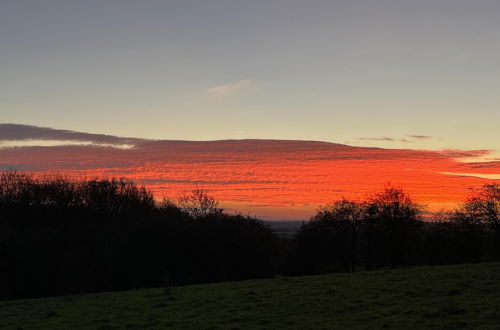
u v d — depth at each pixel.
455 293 25.62
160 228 69.81
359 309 24.06
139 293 36.53
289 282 35.84
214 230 76.88
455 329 19.67
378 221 85.56
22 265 62.56
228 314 25.00
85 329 24.00
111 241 71.75
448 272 32.22
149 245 68.38
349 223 89.06
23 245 63.53
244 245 78.38
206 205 87.62
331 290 29.17
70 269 65.38
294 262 91.75
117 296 35.66
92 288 66.25
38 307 33.62
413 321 21.17
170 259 67.94
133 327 23.73
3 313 31.97
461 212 84.62
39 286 63.31
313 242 90.19
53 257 64.81
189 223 75.88
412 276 32.25
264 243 84.00
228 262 76.50
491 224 82.50
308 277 38.84
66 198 80.00
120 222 81.00
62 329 24.48
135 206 85.56
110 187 84.94
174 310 27.20
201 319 24.41
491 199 83.62
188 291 34.97
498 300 23.19
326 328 21.20
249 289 33.16
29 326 25.95
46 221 77.50
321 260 91.00
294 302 26.47
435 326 20.23
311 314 23.80
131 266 67.75
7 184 79.44
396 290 27.69
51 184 81.06
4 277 61.88
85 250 67.88
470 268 33.81
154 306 28.88
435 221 85.25
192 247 69.62
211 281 71.19
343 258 89.69
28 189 79.44
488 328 19.23
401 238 83.69
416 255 84.25
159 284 66.75
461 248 82.19
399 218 84.12
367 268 88.69
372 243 88.44
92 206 81.94
